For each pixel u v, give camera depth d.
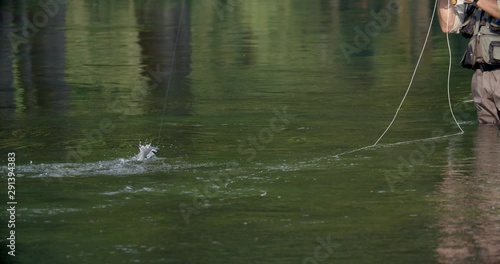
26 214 22.17
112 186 24.69
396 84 42.97
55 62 51.59
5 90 42.16
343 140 30.34
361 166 26.69
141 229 20.98
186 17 76.50
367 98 39.03
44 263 18.83
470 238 20.02
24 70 48.62
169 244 19.95
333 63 50.62
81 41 61.19
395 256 18.98
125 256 19.23
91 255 19.30
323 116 34.84
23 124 33.66
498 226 20.80
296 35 63.78
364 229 20.78
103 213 22.23
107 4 87.31
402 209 22.27
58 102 38.78
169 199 23.39
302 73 46.94
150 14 79.06
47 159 27.80
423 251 19.25
